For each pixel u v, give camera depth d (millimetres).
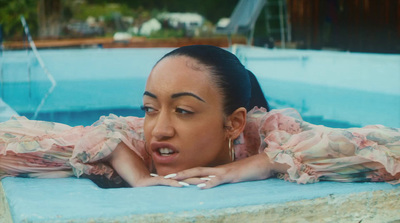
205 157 1791
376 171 1770
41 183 1701
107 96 6711
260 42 12898
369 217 1688
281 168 1782
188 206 1457
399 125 4461
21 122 1961
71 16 24531
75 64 8500
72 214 1368
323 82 7426
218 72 1772
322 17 12945
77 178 1810
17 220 1362
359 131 1890
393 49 10523
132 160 1823
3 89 7309
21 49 11523
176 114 1744
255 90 2416
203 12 25953
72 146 1851
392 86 6117
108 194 1556
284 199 1561
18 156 1798
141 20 25547
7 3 17594
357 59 6703
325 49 12359
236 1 25844
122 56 8758
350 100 6203
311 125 2010
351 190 1662
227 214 1488
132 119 2088
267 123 1990
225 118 1818
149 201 1485
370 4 11242
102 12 25453
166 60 1793
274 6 16547
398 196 1722
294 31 14094
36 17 17922
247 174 1741
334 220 1645
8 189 1644
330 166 1755
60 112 5441
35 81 8125
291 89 7379
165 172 1783
